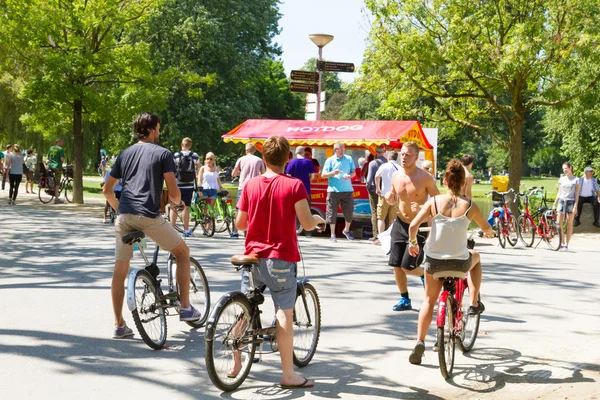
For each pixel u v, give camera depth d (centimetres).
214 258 1352
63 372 624
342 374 646
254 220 596
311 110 2305
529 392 605
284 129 2147
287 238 593
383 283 1131
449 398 584
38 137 4019
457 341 690
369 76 2538
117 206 739
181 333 775
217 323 570
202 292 806
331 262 1360
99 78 2802
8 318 816
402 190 884
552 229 1844
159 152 722
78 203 2748
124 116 2694
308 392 589
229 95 4850
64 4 2697
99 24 2647
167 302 726
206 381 612
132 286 681
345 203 1806
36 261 1259
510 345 771
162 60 4447
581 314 945
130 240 698
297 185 594
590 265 1464
